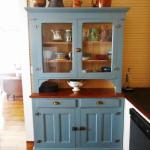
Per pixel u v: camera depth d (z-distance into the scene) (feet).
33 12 8.07
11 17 20.30
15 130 11.63
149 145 5.76
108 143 8.95
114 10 8.02
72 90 9.29
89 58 8.89
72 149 8.98
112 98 8.48
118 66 8.55
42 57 8.52
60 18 8.16
